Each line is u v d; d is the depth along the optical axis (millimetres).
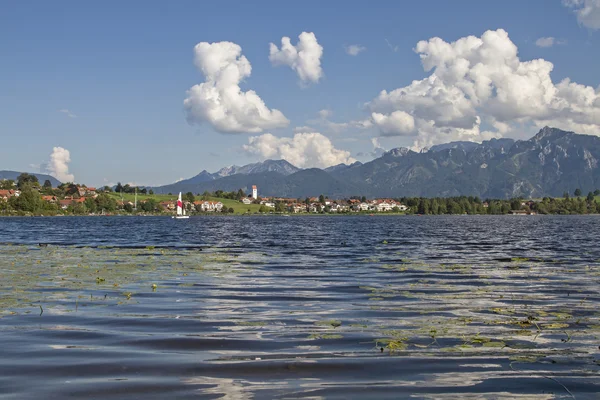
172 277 32281
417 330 17844
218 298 24562
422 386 12258
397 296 25422
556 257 48469
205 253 52719
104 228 132625
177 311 21234
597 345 15945
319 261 43938
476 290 27453
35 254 50812
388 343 15953
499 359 14414
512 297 25188
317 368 13562
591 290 27484
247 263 41844
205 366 13695
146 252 53969
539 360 14336
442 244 68875
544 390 12016
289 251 55906
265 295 25562
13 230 117250
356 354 14836
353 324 18859
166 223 183375
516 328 18234
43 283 29203
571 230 122438
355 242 73375
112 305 22500
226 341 16281
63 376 12844
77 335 17016
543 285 29344
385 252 54656
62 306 22172
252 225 164625
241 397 11500
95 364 13812
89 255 49719
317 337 16781
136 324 18703
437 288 28156
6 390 11836
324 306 22625
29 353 14852
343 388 12109
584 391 11961
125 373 13109
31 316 20016
